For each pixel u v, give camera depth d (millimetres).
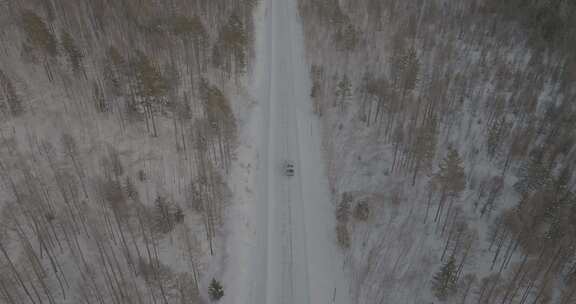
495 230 37844
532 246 35031
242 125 50844
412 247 36688
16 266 30203
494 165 45438
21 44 49031
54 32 53188
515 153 45938
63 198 35125
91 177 37344
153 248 34125
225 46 58031
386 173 44750
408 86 54406
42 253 31328
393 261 35562
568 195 36750
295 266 35688
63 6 57875
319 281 34562
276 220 39781
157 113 46062
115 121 43500
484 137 49594
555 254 34375
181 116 46844
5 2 55438
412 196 41812
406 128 50062
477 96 56312
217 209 38906
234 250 36344
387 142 48969
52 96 43750
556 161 45219
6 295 28500
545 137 48750
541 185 39875
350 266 35531
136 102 45125
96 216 34656
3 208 33094
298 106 55781
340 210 39281
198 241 35844
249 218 39625
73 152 38562
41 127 40000
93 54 51844
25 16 45688
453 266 31016
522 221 36469
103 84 47531
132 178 38562
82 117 42469
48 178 36125
